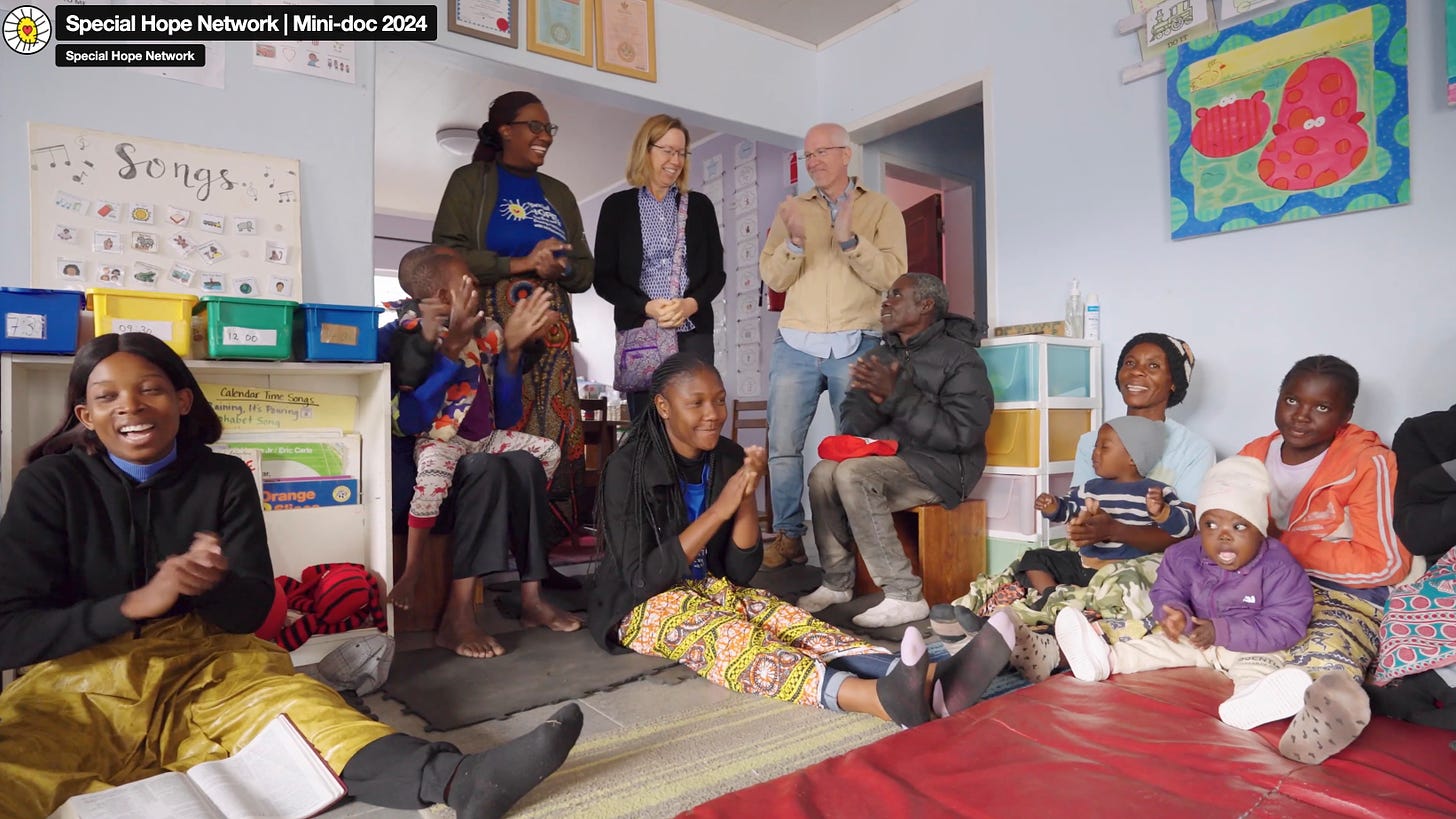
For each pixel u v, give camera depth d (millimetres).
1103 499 2242
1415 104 2336
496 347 2484
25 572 1322
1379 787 1216
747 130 4059
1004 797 1188
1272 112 2592
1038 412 2752
